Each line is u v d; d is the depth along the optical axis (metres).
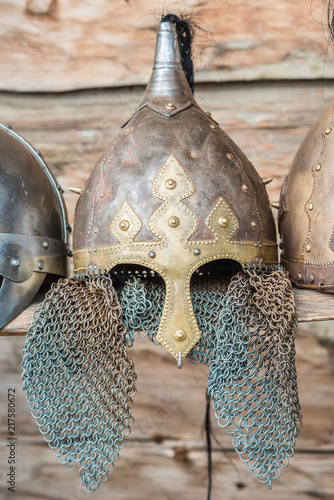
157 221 1.07
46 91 1.75
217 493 1.66
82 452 1.10
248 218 1.11
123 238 1.08
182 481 1.67
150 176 1.09
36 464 1.71
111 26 1.73
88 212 1.14
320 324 1.67
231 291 1.10
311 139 1.20
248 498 1.65
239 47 1.71
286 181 1.24
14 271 1.14
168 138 1.13
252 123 1.73
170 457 1.68
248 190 1.14
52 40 1.74
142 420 1.69
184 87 1.21
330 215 1.12
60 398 1.11
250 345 1.10
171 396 1.70
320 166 1.15
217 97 1.73
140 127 1.16
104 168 1.16
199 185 1.09
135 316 1.11
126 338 1.10
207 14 1.70
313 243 1.14
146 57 1.73
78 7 1.73
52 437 1.11
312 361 1.67
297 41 1.70
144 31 1.72
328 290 1.12
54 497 1.69
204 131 1.16
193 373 1.69
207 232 1.08
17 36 1.74
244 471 1.66
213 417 1.68
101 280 1.10
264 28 1.70
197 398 1.69
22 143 1.28
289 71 1.70
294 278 1.18
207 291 1.13
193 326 1.06
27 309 1.16
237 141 1.73
